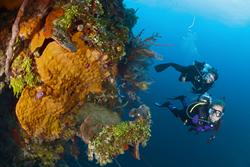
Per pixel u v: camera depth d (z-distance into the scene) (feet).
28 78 8.43
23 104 8.54
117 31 10.86
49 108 8.90
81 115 9.79
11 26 8.27
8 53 7.72
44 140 11.59
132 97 19.11
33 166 13.14
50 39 8.32
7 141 12.18
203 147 47.09
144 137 9.14
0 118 11.74
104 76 9.71
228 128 59.82
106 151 8.59
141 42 17.40
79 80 9.07
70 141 14.94
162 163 38.81
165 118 48.67
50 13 8.25
